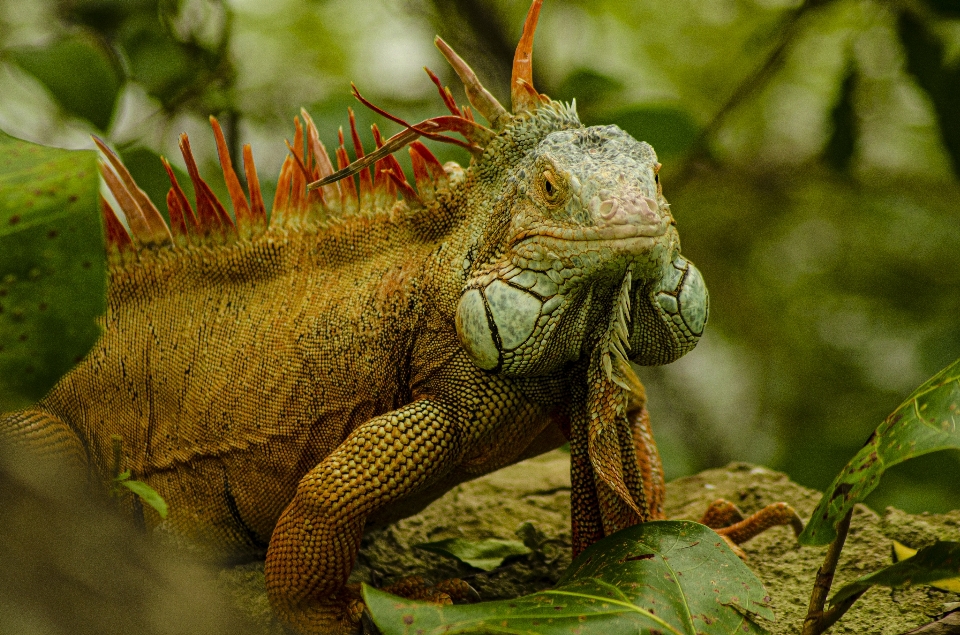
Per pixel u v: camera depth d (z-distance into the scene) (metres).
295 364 4.30
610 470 3.76
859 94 9.23
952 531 4.87
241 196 4.63
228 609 3.47
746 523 4.61
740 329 12.84
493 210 3.88
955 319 11.80
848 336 12.83
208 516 4.45
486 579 4.76
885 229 12.76
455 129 4.02
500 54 10.81
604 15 12.54
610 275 3.50
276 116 9.71
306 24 11.68
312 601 3.88
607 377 3.66
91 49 6.80
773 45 10.95
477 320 3.66
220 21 8.88
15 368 3.06
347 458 3.79
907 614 4.16
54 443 4.27
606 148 3.67
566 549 5.08
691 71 12.61
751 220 12.80
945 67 8.13
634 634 3.11
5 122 9.01
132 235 4.70
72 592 3.00
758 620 3.98
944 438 3.13
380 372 4.15
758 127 12.47
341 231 4.44
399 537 5.13
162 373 4.52
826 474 8.36
